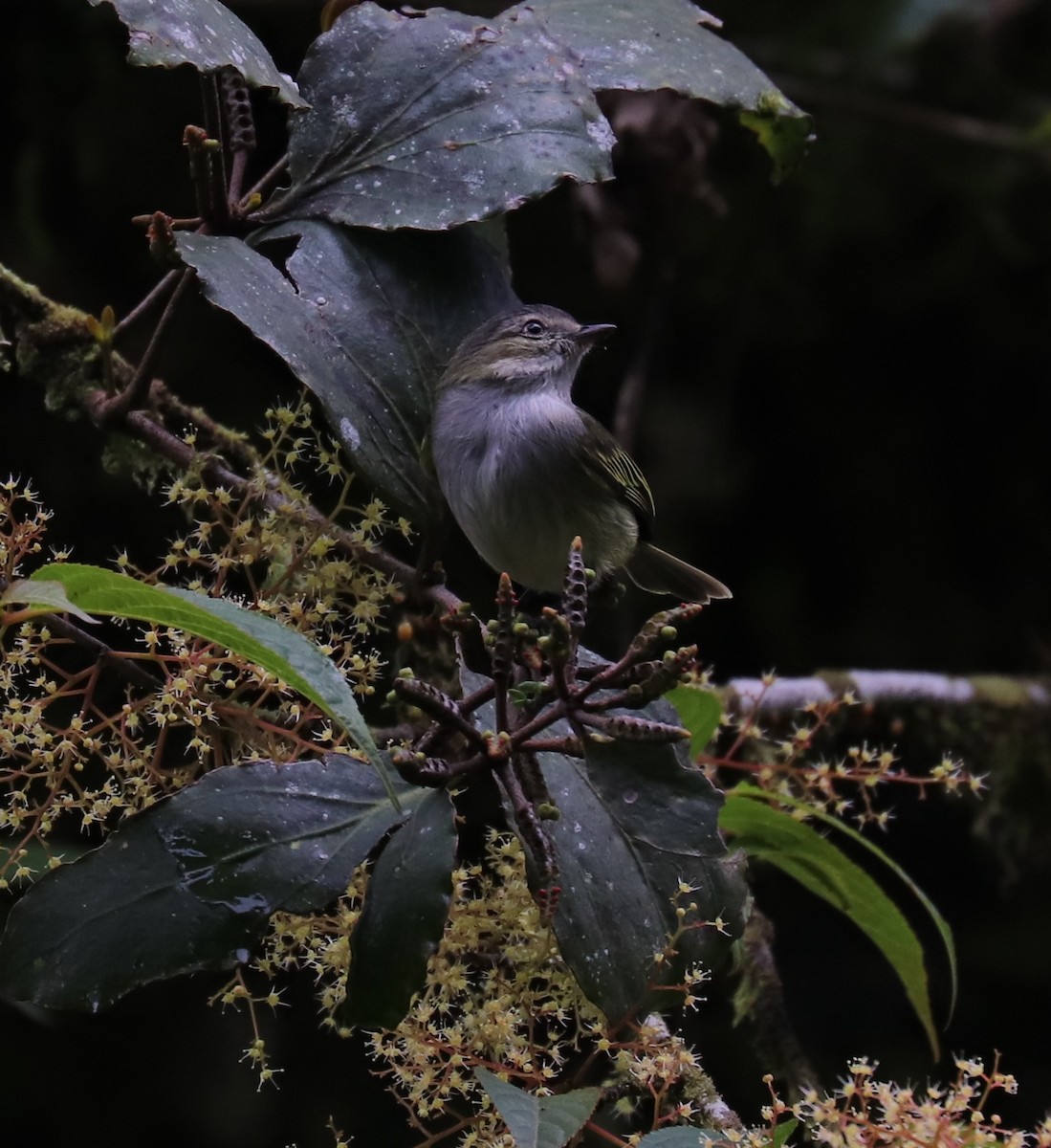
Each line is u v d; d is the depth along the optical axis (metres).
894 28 11.31
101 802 3.82
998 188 11.65
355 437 4.39
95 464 9.14
